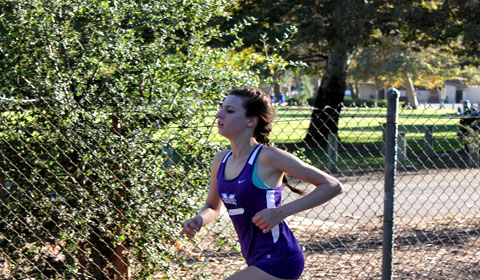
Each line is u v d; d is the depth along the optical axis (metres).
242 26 7.56
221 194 4.21
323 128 25.41
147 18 6.70
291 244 4.12
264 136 4.28
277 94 71.31
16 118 5.87
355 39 21.58
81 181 6.01
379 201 13.55
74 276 5.98
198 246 6.34
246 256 4.20
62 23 6.35
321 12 21.05
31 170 5.88
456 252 8.69
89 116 5.84
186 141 6.21
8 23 6.09
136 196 5.97
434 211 12.34
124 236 5.94
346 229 10.47
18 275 5.93
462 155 20.55
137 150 5.94
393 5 21.75
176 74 6.68
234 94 4.25
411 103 73.12
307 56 25.61
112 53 6.34
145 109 6.06
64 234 5.90
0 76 6.08
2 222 5.89
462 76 70.81
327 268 7.87
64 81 6.05
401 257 8.45
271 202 4.08
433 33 22.91
